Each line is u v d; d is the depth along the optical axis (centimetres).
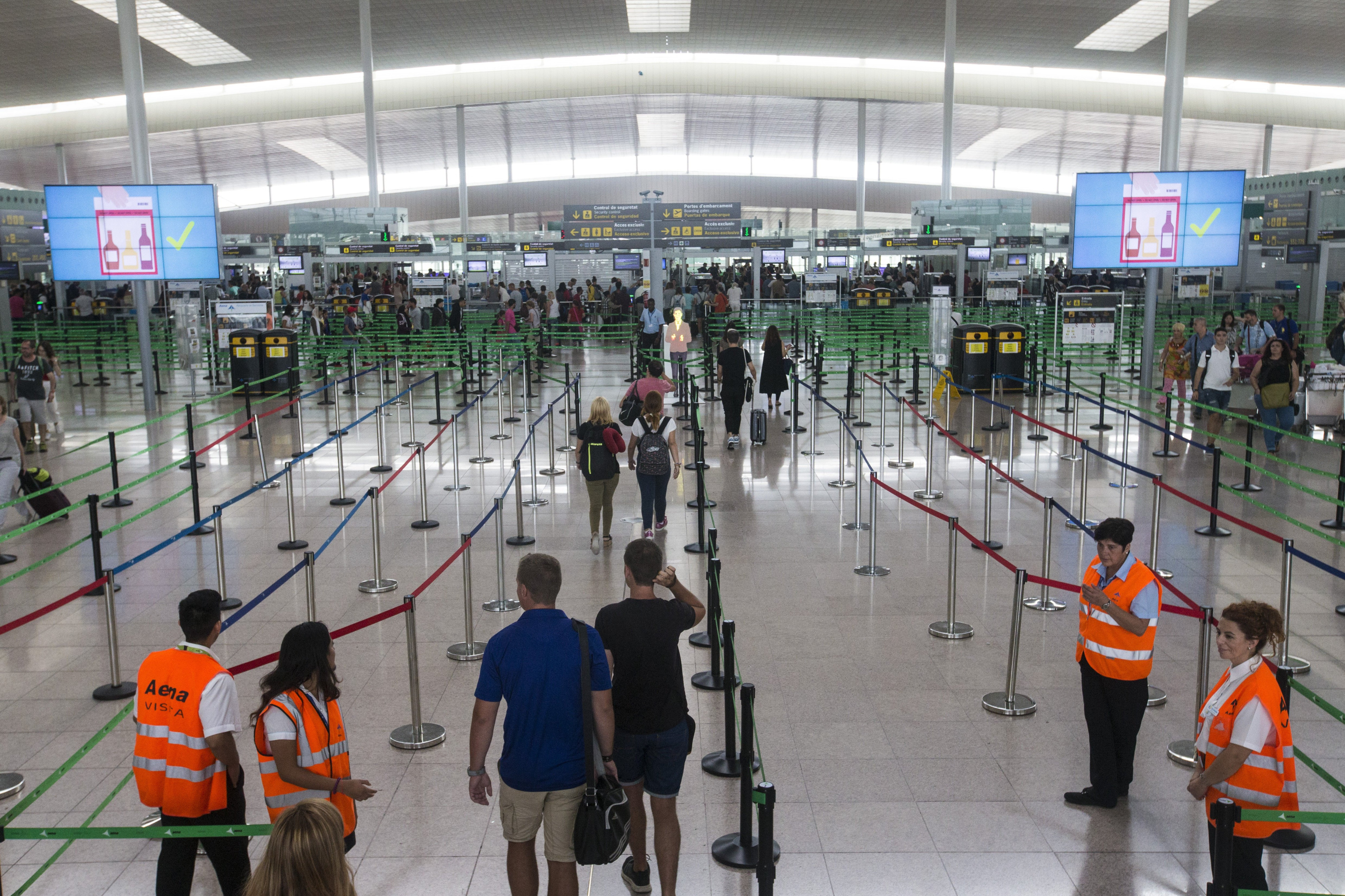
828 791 525
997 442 1420
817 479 1226
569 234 3103
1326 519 1009
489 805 514
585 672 396
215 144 4597
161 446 1470
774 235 3133
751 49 3859
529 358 1906
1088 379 2109
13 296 2889
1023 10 3256
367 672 679
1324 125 4403
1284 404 1293
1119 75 4294
